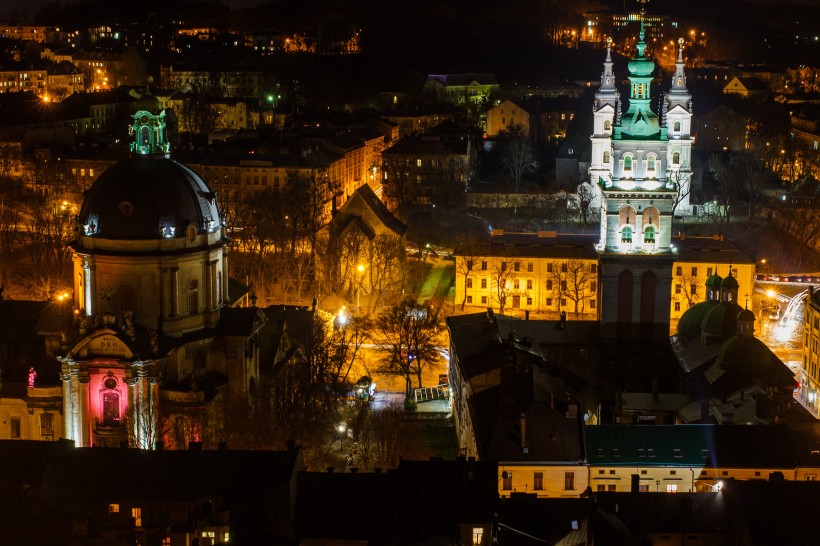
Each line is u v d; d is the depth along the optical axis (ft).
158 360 641.40
